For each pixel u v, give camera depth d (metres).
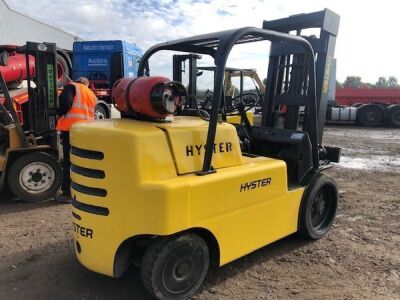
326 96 4.71
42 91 5.91
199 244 3.18
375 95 21.03
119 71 8.80
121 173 2.90
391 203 6.04
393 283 3.61
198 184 3.02
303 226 4.29
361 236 4.67
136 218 2.89
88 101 5.85
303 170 4.28
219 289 3.43
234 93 6.04
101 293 3.36
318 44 4.52
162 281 3.03
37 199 5.89
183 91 3.22
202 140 3.25
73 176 3.24
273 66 4.92
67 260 3.96
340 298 3.34
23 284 3.51
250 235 3.57
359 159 10.01
